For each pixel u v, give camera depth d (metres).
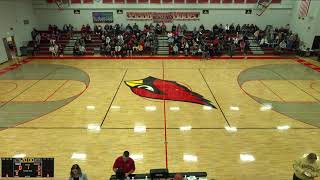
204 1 23.66
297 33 22.98
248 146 8.77
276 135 9.51
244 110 11.60
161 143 8.94
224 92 13.70
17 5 21.17
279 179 7.18
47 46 22.72
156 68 18.17
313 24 20.91
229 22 24.28
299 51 22.06
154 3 23.72
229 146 8.77
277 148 8.67
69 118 10.78
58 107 11.83
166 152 8.41
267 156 8.23
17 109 11.59
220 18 24.17
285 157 8.17
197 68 18.27
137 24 24.33
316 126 10.19
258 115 11.12
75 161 7.93
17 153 8.30
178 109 11.66
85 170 7.51
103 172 7.44
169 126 10.14
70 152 8.39
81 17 24.14
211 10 23.92
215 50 21.81
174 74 16.77
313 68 18.41
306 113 11.34
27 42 22.59
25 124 10.25
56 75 16.56
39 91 13.76
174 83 15.02
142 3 23.72
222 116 11.01
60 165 7.71
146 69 17.91
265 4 23.36
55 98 12.84
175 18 24.16
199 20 24.23
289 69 18.12
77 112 11.35
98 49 22.52
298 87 14.56
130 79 15.72
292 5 23.56
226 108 11.79
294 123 10.43
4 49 19.78
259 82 15.35
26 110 11.50
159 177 5.95
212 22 24.31
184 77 16.14
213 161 7.96
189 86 14.55
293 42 22.20
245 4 23.64
